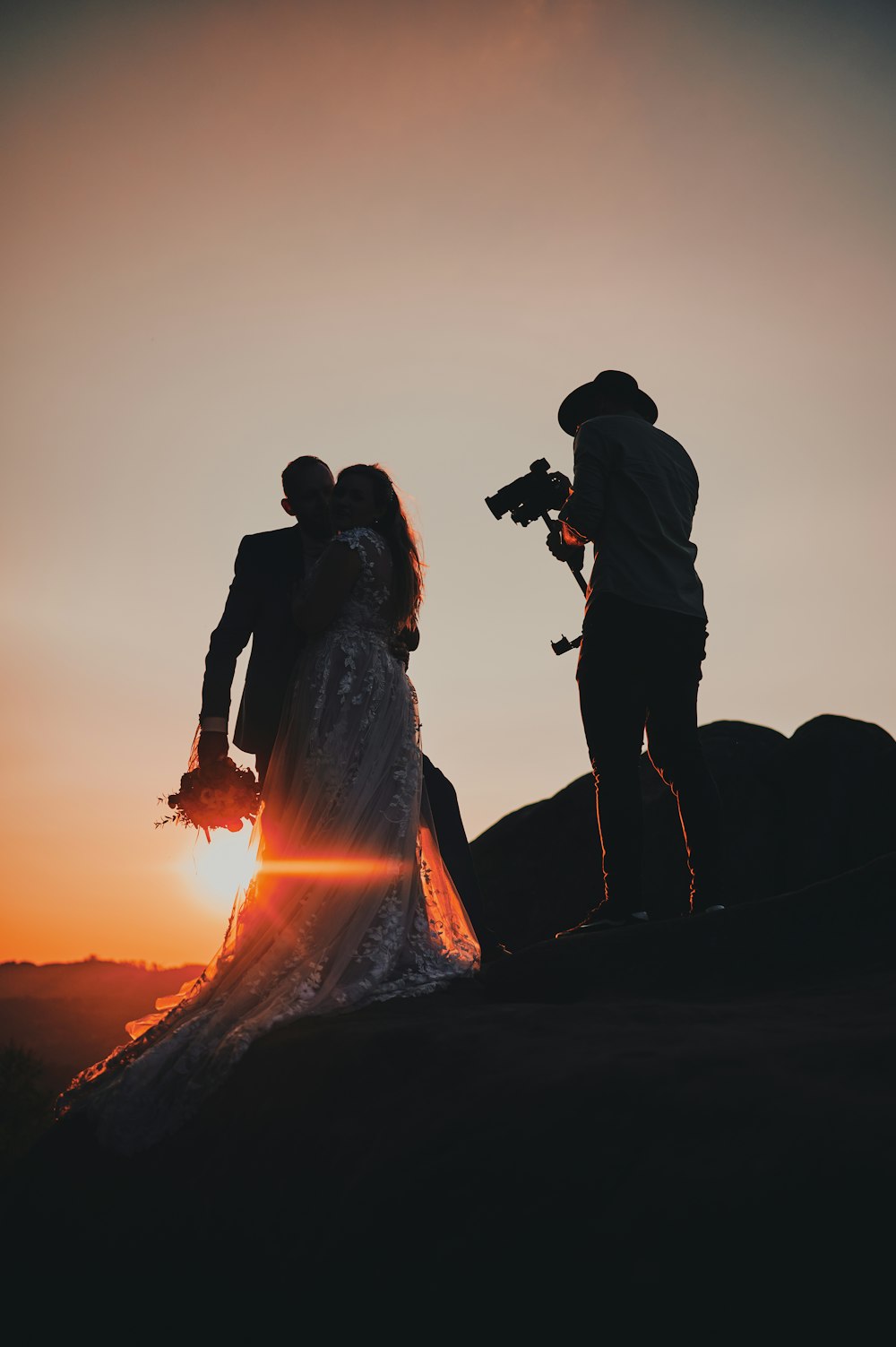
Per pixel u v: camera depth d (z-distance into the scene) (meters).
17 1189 3.31
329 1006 3.31
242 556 4.52
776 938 3.13
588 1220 1.77
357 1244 2.10
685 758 4.45
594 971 3.25
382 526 4.36
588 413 5.16
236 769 4.12
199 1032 3.28
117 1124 3.11
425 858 4.06
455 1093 2.29
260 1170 2.58
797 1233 1.57
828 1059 2.01
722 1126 1.82
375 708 4.02
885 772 7.19
